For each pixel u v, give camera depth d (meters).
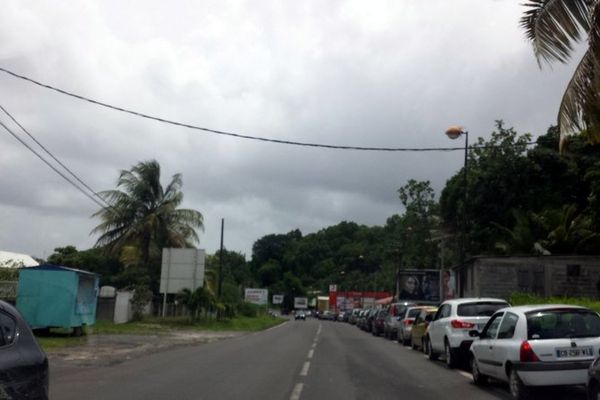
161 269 41.72
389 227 78.44
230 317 52.03
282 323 66.75
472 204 41.31
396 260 68.81
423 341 21.19
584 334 10.68
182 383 13.02
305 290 131.00
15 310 6.80
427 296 42.81
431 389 12.54
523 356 10.56
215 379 13.73
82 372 14.88
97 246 45.50
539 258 31.61
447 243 48.69
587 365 10.32
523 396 10.67
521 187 40.59
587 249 34.56
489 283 31.81
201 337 30.92
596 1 11.55
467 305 16.73
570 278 31.19
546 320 10.88
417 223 59.72
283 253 142.25
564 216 36.06
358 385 13.05
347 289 114.00
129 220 45.38
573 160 39.97
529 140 41.09
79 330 26.05
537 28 12.55
